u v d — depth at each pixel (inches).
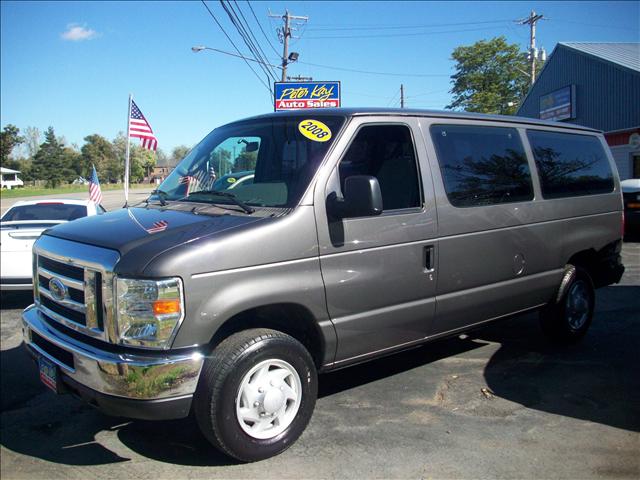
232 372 123.5
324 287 137.8
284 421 135.6
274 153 155.8
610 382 183.3
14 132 3641.7
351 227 142.9
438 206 161.5
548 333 216.5
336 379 188.9
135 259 119.5
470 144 176.9
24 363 215.3
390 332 154.3
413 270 155.6
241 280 125.3
